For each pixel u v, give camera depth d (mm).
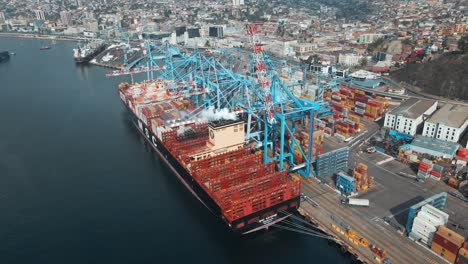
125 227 117375
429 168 132750
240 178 122688
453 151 149375
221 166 128250
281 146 138625
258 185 114938
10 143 190625
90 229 116812
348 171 142750
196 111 196125
